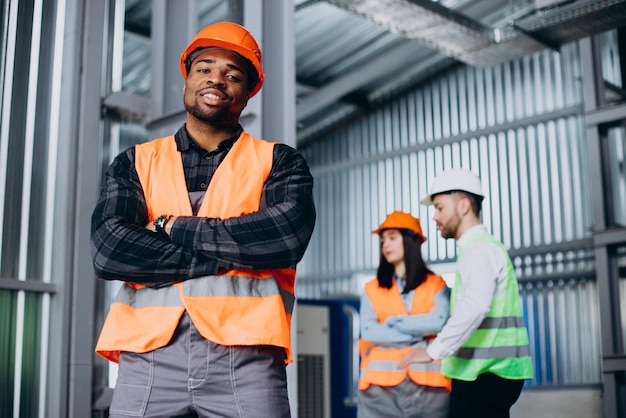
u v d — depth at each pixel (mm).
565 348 9148
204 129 1978
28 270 3578
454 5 9703
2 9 3496
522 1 9922
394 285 3900
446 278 10352
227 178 1892
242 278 1806
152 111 4395
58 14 3852
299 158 1958
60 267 3695
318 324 5727
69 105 3820
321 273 11914
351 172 11820
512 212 9961
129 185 1909
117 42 4234
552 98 9859
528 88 10133
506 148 10172
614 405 5750
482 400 3088
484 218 10234
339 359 5898
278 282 1900
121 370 1802
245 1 4223
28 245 3586
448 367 3137
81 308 3740
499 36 7074
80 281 3748
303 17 9312
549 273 9445
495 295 3146
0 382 3373
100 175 4074
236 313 1771
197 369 1741
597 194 6188
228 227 1772
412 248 3879
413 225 3936
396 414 3688
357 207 11641
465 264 3156
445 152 10789
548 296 9414
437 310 3756
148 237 1794
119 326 1793
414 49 10477
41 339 3609
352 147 11938
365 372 3818
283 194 1883
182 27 4500
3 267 3445
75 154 3822
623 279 6680
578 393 6012
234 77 1963
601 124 6332
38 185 3664
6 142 3498
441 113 11000
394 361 3729
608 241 6020
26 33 3643
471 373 3066
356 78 10766
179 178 1911
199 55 1982
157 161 1952
